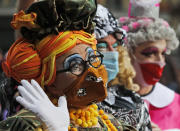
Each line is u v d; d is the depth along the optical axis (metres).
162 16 10.96
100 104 2.63
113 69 2.80
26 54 1.88
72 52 1.90
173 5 10.71
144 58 3.86
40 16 1.89
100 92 1.95
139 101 2.79
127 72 3.19
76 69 1.90
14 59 1.89
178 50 10.04
